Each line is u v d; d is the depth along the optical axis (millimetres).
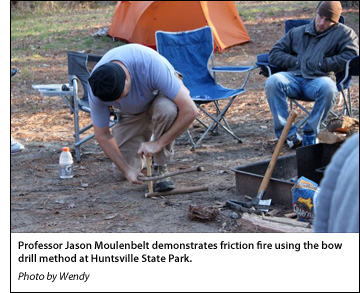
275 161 3785
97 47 11633
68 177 4578
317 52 5242
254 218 3398
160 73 3627
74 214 3752
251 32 12133
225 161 4930
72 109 5312
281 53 5418
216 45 10828
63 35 12938
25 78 9516
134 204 3887
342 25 5270
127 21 11484
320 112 4992
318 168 3926
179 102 3676
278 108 5184
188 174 4570
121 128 4113
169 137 3775
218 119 5461
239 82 8781
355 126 4062
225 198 3949
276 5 15008
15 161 5176
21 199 4094
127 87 3479
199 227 3441
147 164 3852
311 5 14414
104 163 5031
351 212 1108
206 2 10828
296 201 3416
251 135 5863
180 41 5809
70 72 5199
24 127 6602
